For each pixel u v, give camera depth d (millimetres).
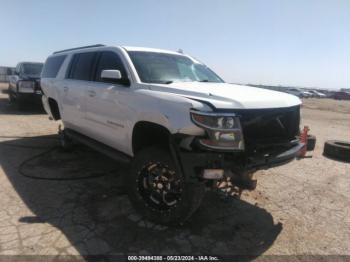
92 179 4520
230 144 2777
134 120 3533
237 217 3574
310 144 7035
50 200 3770
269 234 3240
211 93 3096
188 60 4809
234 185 3158
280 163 3178
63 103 5500
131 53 4109
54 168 4945
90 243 2902
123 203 3762
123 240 2982
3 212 3406
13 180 4355
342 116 19125
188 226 3301
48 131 7918
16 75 11992
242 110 2895
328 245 3094
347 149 6340
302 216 3693
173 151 2969
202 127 2768
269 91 3668
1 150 5883
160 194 3260
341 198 4297
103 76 3781
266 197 4199
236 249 2941
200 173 2828
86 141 4805
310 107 27312
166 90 3350
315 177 5164
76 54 5441
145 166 3346
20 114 10625
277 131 3246
